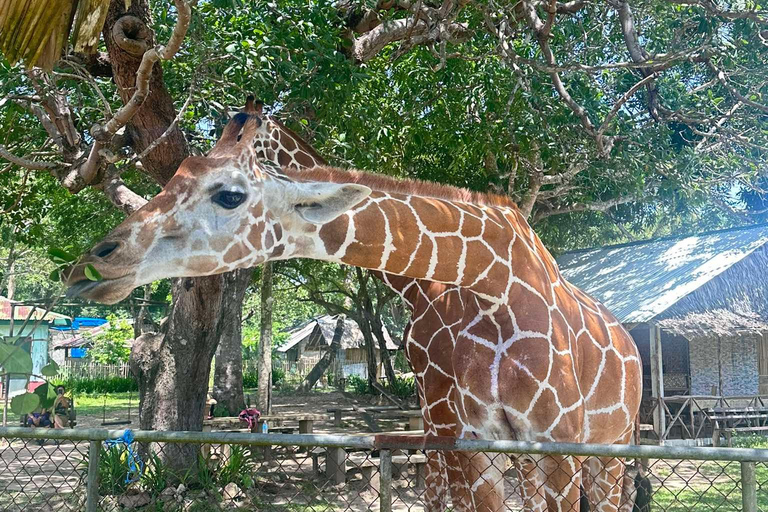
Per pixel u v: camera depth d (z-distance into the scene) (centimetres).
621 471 528
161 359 812
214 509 719
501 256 407
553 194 1333
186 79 827
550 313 420
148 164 704
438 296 505
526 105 1047
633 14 1083
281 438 310
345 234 368
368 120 946
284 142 554
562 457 402
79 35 405
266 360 1614
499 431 415
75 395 2650
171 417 802
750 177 1307
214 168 339
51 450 1320
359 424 1535
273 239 348
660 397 1365
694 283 1380
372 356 2117
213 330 811
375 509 770
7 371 253
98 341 3145
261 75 722
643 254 1664
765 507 772
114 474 717
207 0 815
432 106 1123
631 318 1354
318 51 741
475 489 417
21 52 406
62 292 297
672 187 1167
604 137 1047
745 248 1438
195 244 329
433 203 395
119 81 656
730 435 1378
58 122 777
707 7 837
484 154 1166
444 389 495
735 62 941
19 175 1123
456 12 884
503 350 409
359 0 858
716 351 1591
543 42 864
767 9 895
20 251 2430
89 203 1658
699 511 768
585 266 1756
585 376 447
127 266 314
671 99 1227
